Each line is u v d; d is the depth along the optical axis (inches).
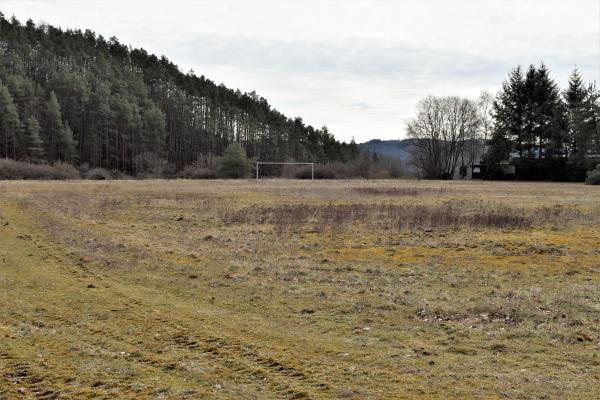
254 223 844.0
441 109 3516.2
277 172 4220.0
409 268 495.5
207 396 221.5
